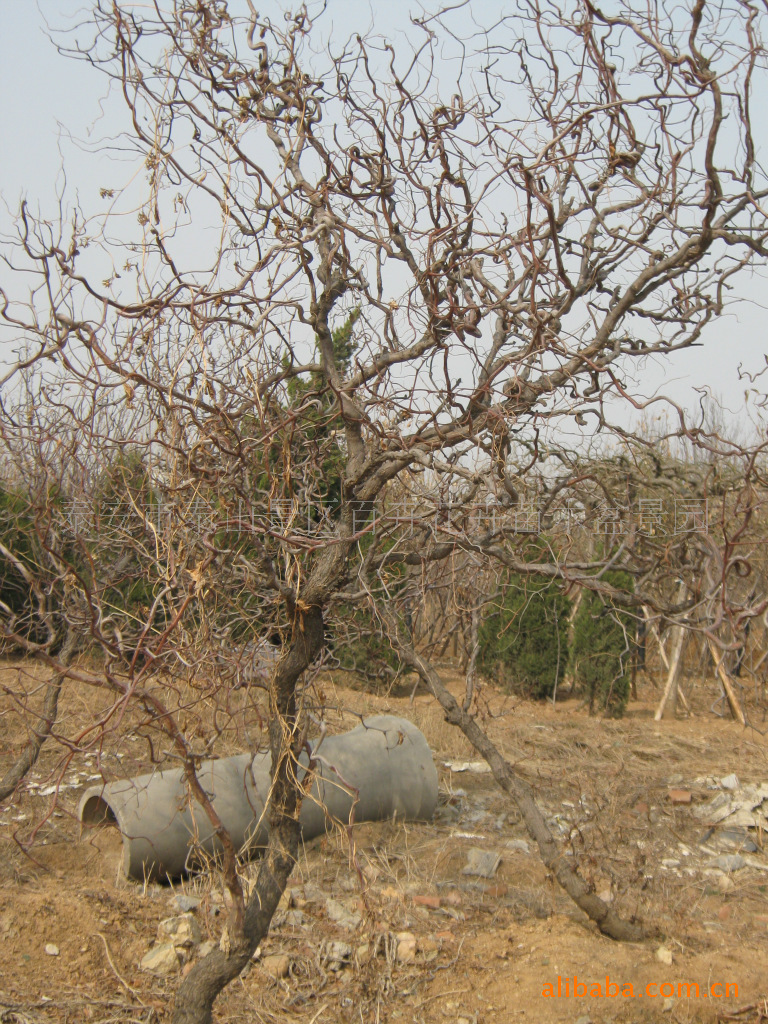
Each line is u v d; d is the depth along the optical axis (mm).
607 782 6973
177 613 2465
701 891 5352
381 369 3643
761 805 7074
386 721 6715
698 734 9688
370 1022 3781
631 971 4109
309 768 3350
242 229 3707
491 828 6543
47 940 4215
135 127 3406
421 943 4445
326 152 3756
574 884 4492
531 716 10227
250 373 3104
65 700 7586
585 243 4039
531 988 3996
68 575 2527
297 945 4398
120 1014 3713
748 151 3391
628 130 3678
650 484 3910
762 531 3637
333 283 3713
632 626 10477
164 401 2781
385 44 4043
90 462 3652
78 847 5508
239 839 5258
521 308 3645
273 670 3473
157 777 5336
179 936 4402
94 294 2764
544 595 10516
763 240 3562
